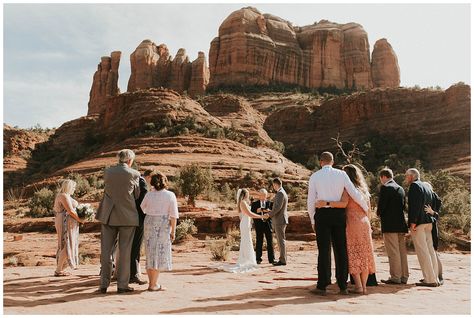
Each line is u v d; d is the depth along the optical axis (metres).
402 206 7.09
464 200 26.55
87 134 82.50
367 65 146.88
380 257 12.64
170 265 6.07
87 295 5.57
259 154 63.38
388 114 82.19
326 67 145.38
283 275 8.00
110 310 4.59
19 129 95.94
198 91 145.12
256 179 48.56
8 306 4.77
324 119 90.19
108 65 156.00
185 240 19.36
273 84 138.62
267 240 10.34
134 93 75.88
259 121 98.25
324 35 147.88
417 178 7.24
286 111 96.31
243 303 5.05
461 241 17.03
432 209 7.23
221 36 145.88
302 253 13.75
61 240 7.79
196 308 4.71
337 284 6.28
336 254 5.98
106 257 5.86
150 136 62.81
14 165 81.25
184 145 57.62
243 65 137.75
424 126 76.69
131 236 5.96
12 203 45.66
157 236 6.05
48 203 35.06
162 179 6.20
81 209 7.96
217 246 13.01
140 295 5.59
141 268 9.74
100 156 58.00
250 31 142.62
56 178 52.47
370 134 81.69
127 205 5.91
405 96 82.12
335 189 5.96
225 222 22.20
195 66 148.50
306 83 143.12
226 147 59.59
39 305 4.85
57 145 88.31
